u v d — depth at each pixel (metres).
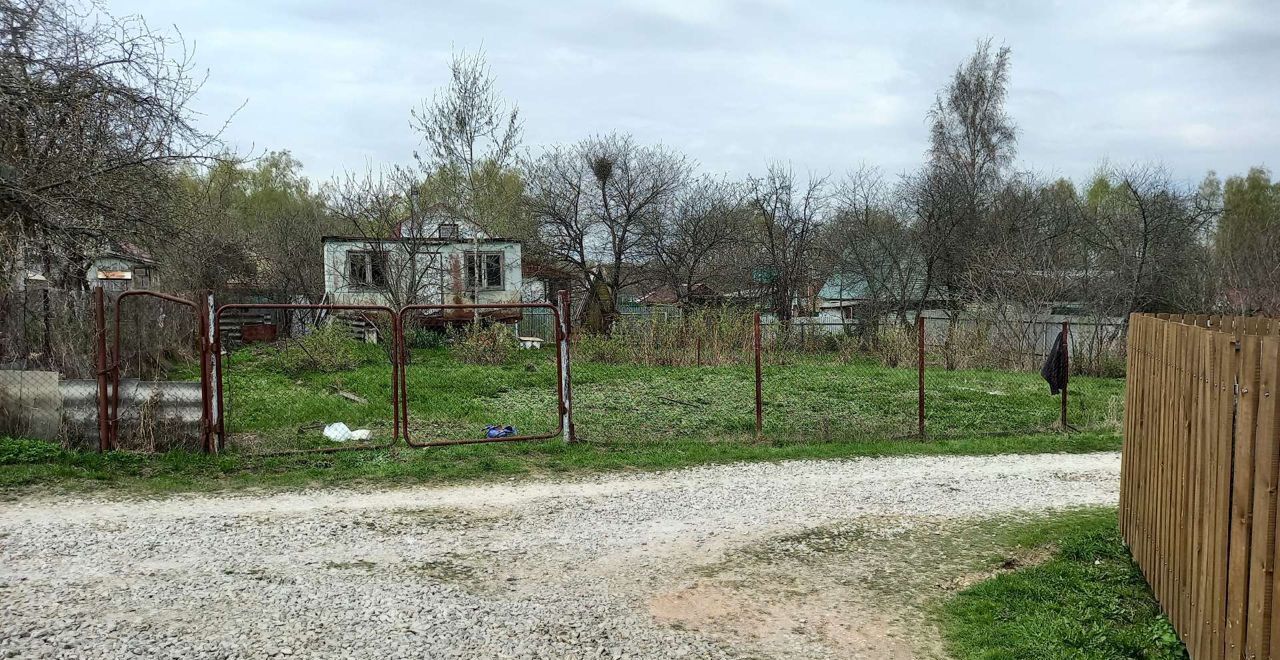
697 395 15.58
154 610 4.79
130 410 9.03
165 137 12.30
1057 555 6.37
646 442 10.70
